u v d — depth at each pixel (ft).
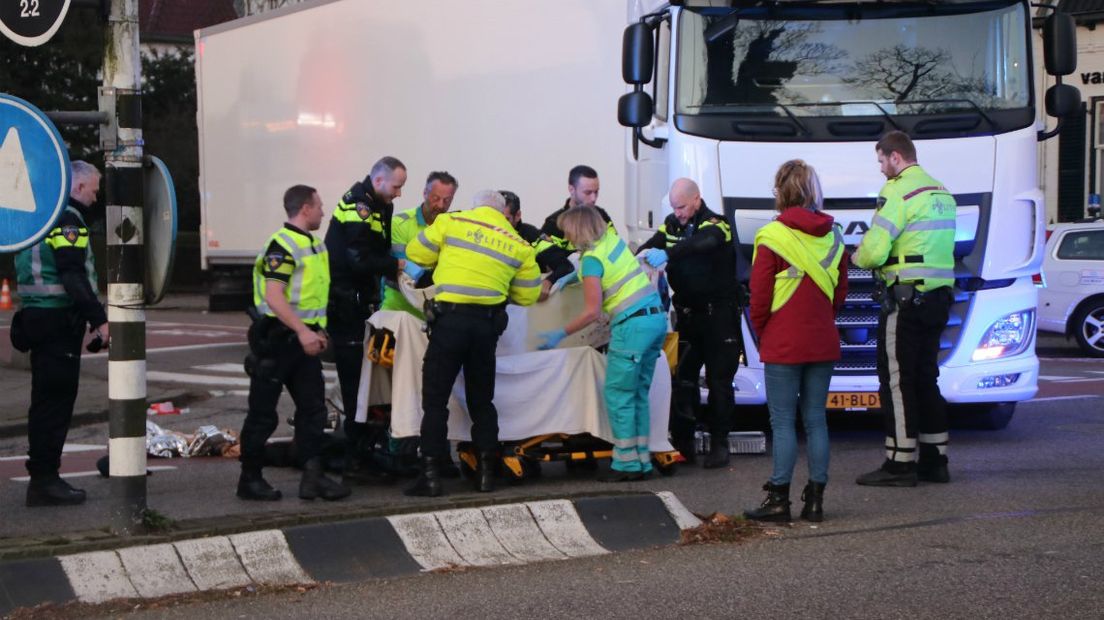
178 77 148.66
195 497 28.71
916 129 34.35
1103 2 92.84
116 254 21.61
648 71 35.24
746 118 34.58
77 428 42.42
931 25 35.19
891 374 29.19
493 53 48.70
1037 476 29.96
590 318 29.32
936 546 23.00
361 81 57.31
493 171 48.88
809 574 21.27
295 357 27.71
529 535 23.59
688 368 33.09
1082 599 19.49
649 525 24.34
